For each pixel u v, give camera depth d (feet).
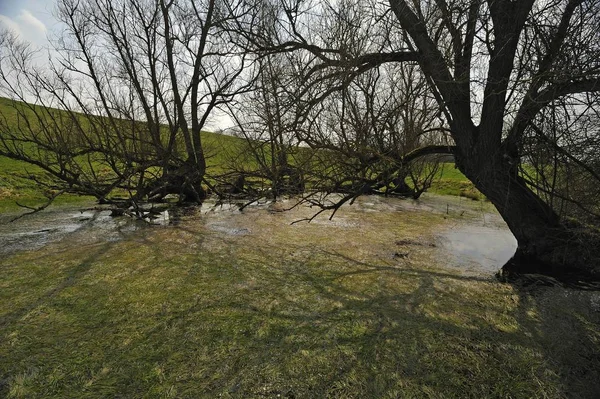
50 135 36.76
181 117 46.39
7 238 28.43
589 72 16.35
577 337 14.48
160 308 16.47
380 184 27.55
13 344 13.30
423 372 12.08
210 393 10.92
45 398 10.61
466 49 20.81
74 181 36.88
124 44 41.86
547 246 21.99
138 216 37.81
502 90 18.13
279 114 25.22
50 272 20.92
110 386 11.16
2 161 52.24
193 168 46.96
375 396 10.91
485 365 12.50
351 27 22.59
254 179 59.16
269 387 11.24
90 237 29.37
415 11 21.95
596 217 20.43
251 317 15.75
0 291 18.10
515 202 22.31
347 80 22.22
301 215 41.78
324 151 25.11
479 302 17.57
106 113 42.78
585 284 19.74
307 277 20.81
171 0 44.65
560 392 11.21
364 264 23.34
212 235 30.91
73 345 13.34
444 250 26.94
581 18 17.49
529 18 19.04
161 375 11.70
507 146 21.08
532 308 16.96
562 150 18.99
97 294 17.93
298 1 25.73
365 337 14.23
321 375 11.85
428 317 15.97
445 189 68.44
